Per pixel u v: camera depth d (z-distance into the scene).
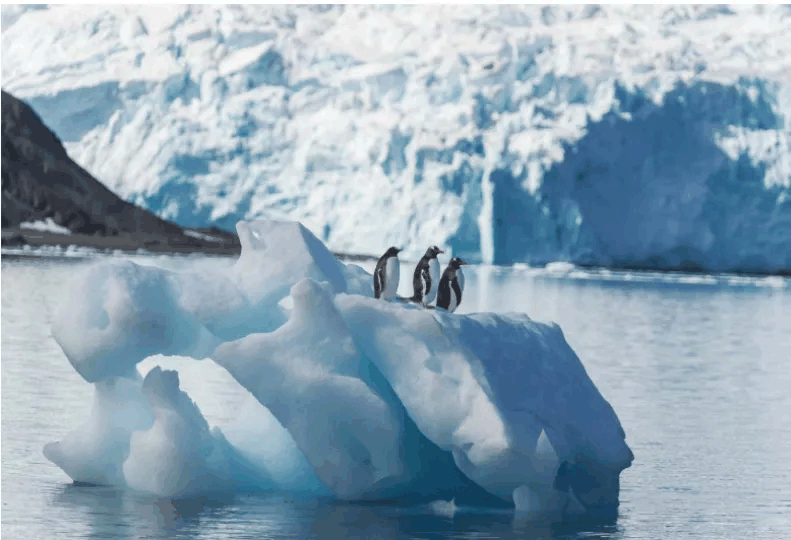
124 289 33.25
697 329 113.12
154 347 33.56
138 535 28.89
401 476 32.78
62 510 31.50
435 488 34.94
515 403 33.56
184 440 33.62
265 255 35.38
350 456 32.72
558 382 36.38
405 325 32.69
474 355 33.03
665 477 39.00
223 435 35.91
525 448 31.72
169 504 32.47
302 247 35.69
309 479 35.03
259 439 36.41
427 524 30.72
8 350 72.19
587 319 119.44
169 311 33.62
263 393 32.25
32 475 36.09
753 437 47.84
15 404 50.22
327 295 32.56
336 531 29.59
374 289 35.81
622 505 34.34
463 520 31.38
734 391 63.78
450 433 31.97
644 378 69.12
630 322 118.44
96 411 35.31
